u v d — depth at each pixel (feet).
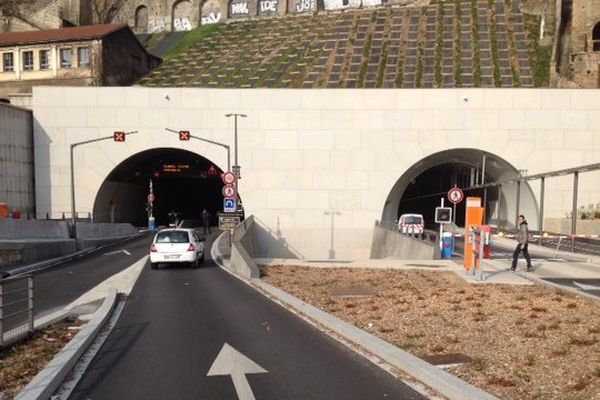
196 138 137.18
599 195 139.13
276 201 144.25
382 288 49.08
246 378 21.86
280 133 143.74
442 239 79.92
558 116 139.03
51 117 145.07
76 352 24.85
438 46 219.82
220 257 85.66
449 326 30.99
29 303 28.66
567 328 29.55
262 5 300.20
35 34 191.52
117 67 196.95
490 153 140.67
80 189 146.20
